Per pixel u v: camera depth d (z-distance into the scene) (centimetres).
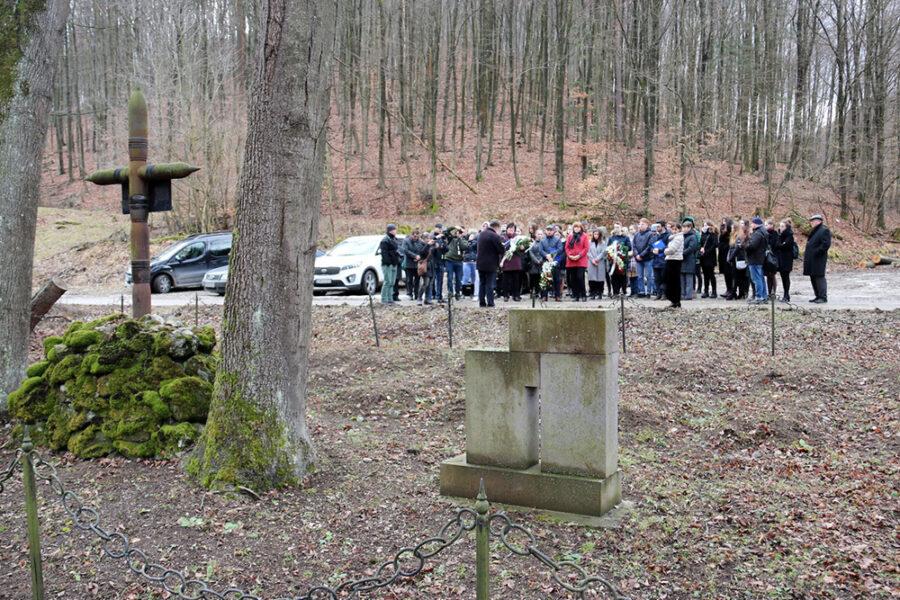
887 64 3547
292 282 601
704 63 3622
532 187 3559
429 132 3594
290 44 576
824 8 3772
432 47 3662
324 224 3119
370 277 2086
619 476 584
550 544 507
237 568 464
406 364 1049
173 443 643
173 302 1927
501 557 489
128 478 608
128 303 1833
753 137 4072
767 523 559
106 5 4178
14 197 753
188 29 3441
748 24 3881
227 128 3384
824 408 880
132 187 817
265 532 518
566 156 3984
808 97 4225
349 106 4297
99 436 666
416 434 792
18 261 756
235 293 600
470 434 600
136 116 813
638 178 3612
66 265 2897
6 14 755
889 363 1009
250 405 594
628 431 808
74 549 490
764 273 1507
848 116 3916
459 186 3606
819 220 1509
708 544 516
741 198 3481
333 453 695
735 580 464
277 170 587
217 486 578
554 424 566
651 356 1096
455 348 1148
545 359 565
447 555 491
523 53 4225
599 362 546
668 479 664
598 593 444
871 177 3503
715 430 812
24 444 400
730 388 966
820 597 443
